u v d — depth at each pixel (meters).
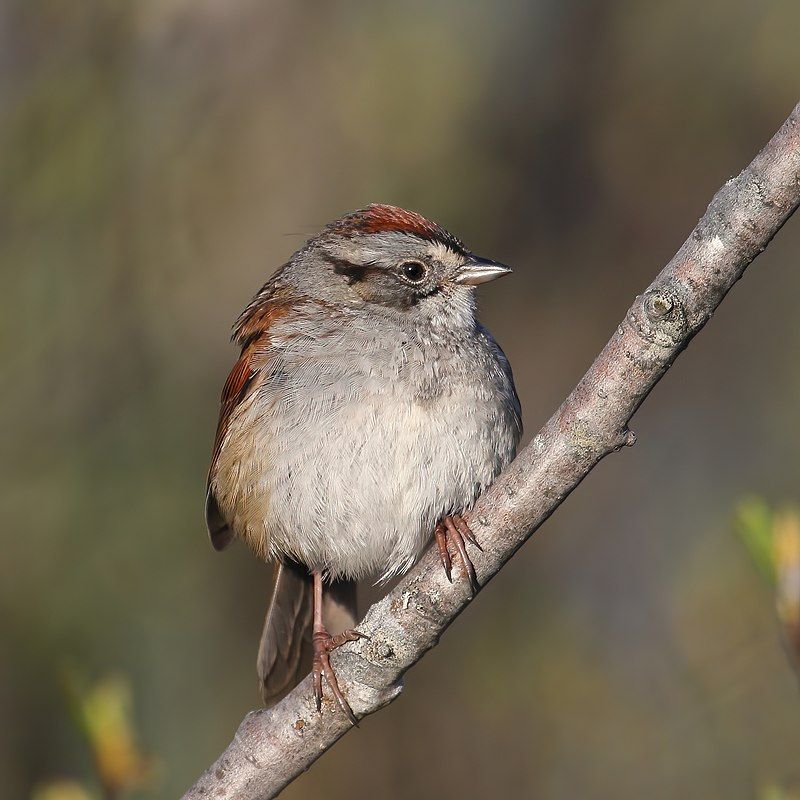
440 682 12.48
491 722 12.20
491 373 8.00
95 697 6.73
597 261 13.03
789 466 12.62
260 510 8.03
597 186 12.95
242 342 8.65
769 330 13.27
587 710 11.97
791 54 12.09
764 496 12.45
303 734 6.77
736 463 12.99
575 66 12.81
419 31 12.38
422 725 12.37
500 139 12.55
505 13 12.75
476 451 7.76
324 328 8.11
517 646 12.40
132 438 11.49
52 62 12.21
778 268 13.37
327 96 12.29
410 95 12.25
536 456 6.26
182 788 10.98
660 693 11.72
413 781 12.21
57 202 11.79
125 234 11.85
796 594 5.98
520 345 13.02
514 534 6.36
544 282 13.00
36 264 11.66
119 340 11.70
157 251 11.90
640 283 13.00
